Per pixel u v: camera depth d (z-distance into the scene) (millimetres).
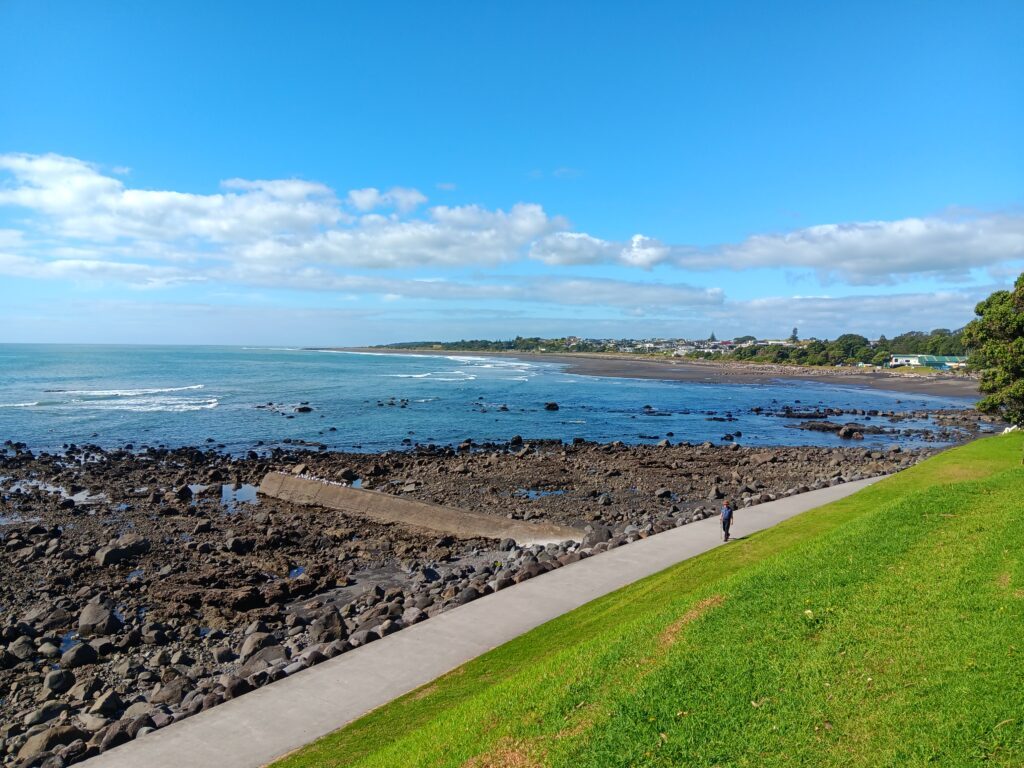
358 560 19938
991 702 6293
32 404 60344
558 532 21000
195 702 10734
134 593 17078
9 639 14383
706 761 6254
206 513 25406
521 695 8328
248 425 50312
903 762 5785
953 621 7953
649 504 26156
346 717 9586
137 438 44000
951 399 82625
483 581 16719
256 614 15648
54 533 22234
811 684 7203
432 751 7484
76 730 10453
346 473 30484
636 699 7438
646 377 118688
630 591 13547
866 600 9016
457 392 80812
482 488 29234
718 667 7867
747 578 10852
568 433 49406
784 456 38188
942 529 11711
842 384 106250
